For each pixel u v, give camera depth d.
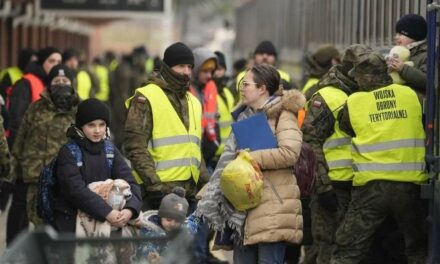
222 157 13.84
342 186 16.23
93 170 13.75
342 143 16.16
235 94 23.19
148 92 15.44
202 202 13.88
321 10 29.38
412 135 14.56
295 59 35.31
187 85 15.67
